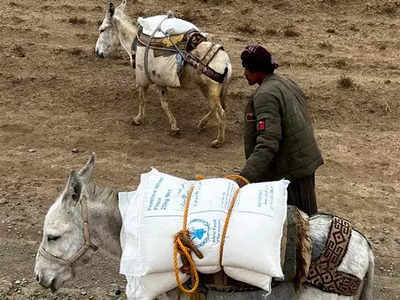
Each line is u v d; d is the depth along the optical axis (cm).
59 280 411
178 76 855
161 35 862
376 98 1052
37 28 1358
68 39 1311
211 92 861
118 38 1012
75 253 404
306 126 442
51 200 741
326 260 376
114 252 414
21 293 561
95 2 1554
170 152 891
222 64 847
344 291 379
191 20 1427
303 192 461
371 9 1495
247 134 455
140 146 907
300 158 443
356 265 380
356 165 854
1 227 675
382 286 584
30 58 1198
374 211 734
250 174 423
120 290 567
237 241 358
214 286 384
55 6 1509
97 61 1212
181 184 391
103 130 957
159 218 368
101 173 817
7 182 784
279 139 427
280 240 363
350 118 1002
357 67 1195
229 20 1438
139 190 389
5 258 618
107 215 402
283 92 430
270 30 1367
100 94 1076
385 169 844
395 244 659
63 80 1118
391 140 929
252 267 359
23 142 908
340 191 782
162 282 376
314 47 1300
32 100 1048
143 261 365
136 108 1034
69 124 973
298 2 1529
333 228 386
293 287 384
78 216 399
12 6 1494
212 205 369
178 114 1015
